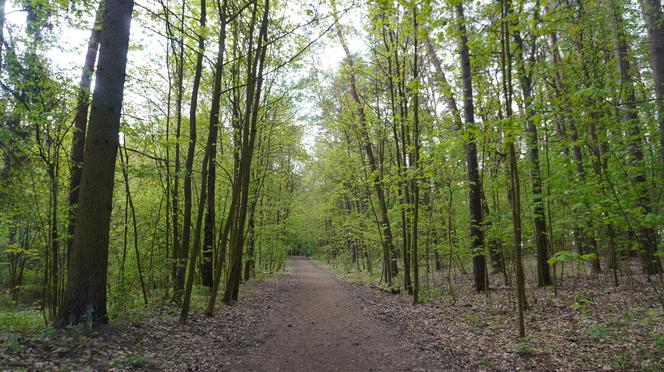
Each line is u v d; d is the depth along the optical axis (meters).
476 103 9.19
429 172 9.16
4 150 8.35
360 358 6.39
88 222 6.38
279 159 21.45
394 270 20.12
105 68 6.66
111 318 7.71
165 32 10.38
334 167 19.27
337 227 27.70
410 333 7.93
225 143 14.55
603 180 7.45
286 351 6.88
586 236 10.76
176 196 11.51
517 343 6.30
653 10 8.00
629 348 5.54
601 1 9.54
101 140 6.54
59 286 9.92
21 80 7.92
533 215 9.41
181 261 10.17
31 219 9.30
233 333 7.95
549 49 10.64
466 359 5.95
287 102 15.16
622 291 9.16
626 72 9.36
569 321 7.34
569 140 7.02
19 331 6.05
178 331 7.39
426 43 13.44
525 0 6.18
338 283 20.38
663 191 7.23
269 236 23.17
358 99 16.12
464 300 10.98
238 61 11.80
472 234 12.05
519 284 6.53
